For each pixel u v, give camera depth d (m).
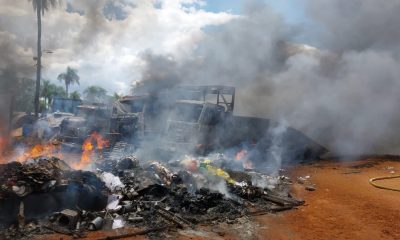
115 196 8.48
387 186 13.44
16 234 6.28
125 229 6.98
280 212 9.26
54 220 7.00
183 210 8.48
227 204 9.06
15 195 6.65
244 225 7.95
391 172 17.06
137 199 8.82
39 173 7.23
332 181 14.29
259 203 9.92
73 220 6.77
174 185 9.96
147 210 8.21
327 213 9.34
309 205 10.13
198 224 7.76
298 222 8.45
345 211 9.62
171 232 7.11
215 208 8.77
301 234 7.59
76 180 7.73
